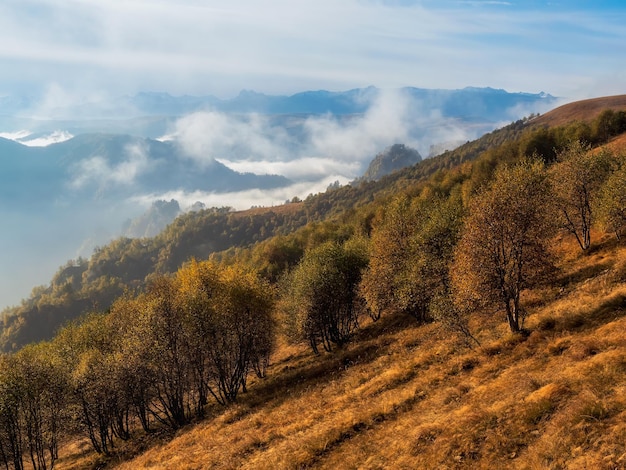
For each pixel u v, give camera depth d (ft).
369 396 81.97
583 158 141.69
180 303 126.00
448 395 66.18
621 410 41.73
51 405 115.03
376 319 172.55
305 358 159.63
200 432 101.65
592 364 54.13
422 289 123.24
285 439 74.02
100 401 121.39
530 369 64.03
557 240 156.25
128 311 156.25
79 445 141.49
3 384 107.34
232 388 128.98
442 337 103.65
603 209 128.77
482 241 81.46
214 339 125.49
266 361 165.99
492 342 82.69
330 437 65.46
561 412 45.96
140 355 118.83
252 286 134.00
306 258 176.96
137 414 135.13
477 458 45.75
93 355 129.80
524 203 78.28
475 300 85.71
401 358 101.09
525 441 45.03
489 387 62.95
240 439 83.15
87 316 175.94
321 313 150.20
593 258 121.70
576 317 76.38
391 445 56.44
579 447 39.22
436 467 46.83
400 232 149.28
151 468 84.79
